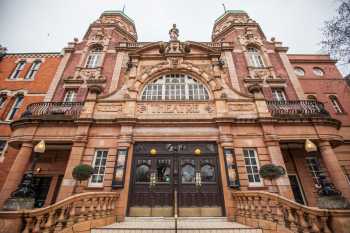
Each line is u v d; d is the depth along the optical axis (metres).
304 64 15.87
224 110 10.02
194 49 13.72
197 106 10.34
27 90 13.62
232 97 10.66
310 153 10.98
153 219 7.58
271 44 15.30
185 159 9.19
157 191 8.50
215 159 9.12
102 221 6.38
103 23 16.67
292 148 10.96
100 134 9.48
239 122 9.61
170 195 8.41
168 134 9.43
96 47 15.25
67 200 5.12
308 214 4.76
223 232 5.66
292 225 4.99
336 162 8.55
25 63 15.20
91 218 5.98
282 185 8.21
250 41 15.14
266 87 12.65
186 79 11.78
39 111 10.41
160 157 9.22
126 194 8.09
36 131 9.34
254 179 8.67
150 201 8.29
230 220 7.43
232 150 8.88
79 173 7.24
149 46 13.30
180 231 5.70
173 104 10.39
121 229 5.68
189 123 9.66
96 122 9.61
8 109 13.02
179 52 12.76
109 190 8.30
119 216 7.48
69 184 8.16
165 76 11.96
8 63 15.20
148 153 9.25
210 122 9.63
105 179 8.51
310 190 10.02
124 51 14.49
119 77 13.07
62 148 10.74
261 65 14.16
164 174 8.88
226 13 18.61
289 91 12.66
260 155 8.98
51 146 10.33
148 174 8.86
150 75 11.67
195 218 7.64
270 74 13.32
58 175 10.59
